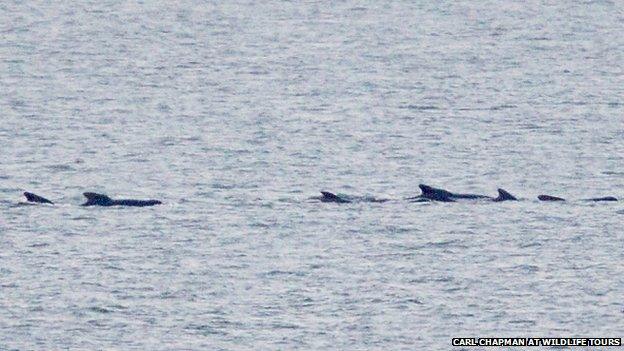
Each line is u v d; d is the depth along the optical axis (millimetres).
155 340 176500
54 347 174125
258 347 174500
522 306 188125
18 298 190125
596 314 185250
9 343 175000
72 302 188875
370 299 190625
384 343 175750
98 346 174500
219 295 192375
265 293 193125
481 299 190875
